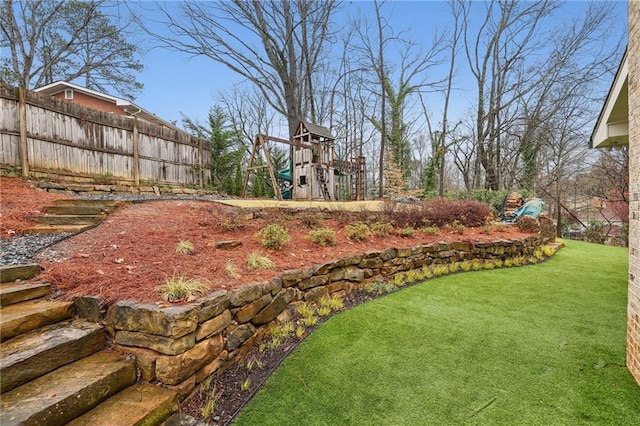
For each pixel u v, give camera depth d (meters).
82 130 7.36
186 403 2.01
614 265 6.36
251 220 5.21
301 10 14.27
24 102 6.20
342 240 5.27
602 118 4.62
